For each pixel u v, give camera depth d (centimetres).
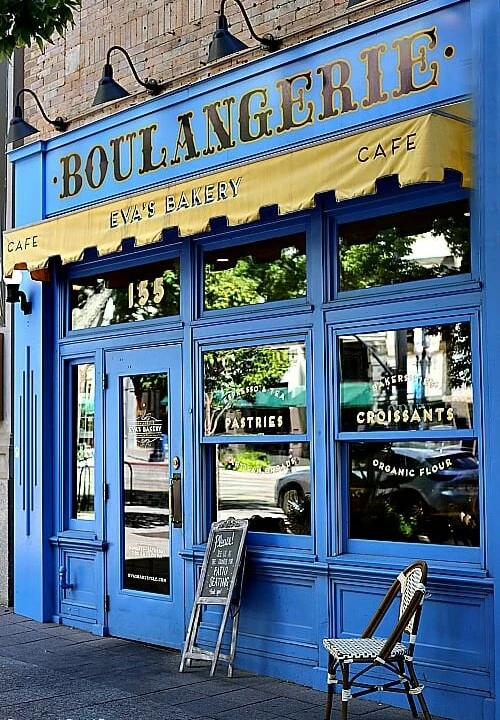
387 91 638
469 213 617
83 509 913
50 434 936
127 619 844
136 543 841
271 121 710
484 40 580
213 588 726
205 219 696
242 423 753
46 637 857
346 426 678
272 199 651
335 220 698
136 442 845
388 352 656
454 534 622
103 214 788
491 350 575
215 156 751
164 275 834
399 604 630
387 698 636
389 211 665
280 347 727
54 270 939
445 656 605
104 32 920
